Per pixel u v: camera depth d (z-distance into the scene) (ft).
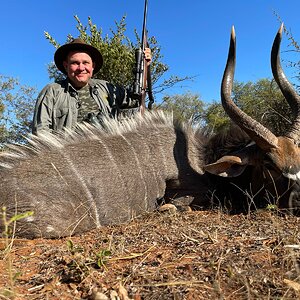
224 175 5.06
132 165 5.01
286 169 4.66
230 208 5.07
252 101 9.45
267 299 2.26
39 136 4.48
